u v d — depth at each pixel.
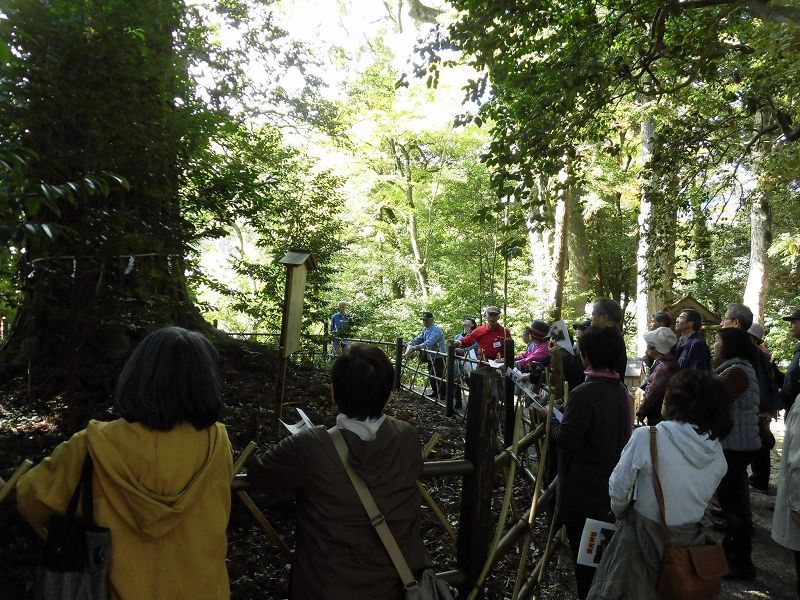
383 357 2.03
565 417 3.21
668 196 8.73
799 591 3.45
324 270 10.55
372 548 1.90
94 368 5.97
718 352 4.56
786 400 6.24
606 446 3.16
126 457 1.58
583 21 6.52
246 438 5.18
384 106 20.19
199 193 6.23
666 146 8.68
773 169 11.06
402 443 2.03
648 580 2.59
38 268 4.71
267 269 9.59
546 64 6.38
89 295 5.24
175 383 1.62
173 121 4.89
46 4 4.10
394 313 20.30
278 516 4.02
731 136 9.38
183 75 5.54
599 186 17.84
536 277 19.84
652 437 2.63
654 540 2.59
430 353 9.72
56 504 1.56
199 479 1.63
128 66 4.27
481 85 6.50
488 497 2.57
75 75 4.12
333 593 1.86
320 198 10.68
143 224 4.99
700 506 2.61
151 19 4.70
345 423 2.00
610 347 3.24
